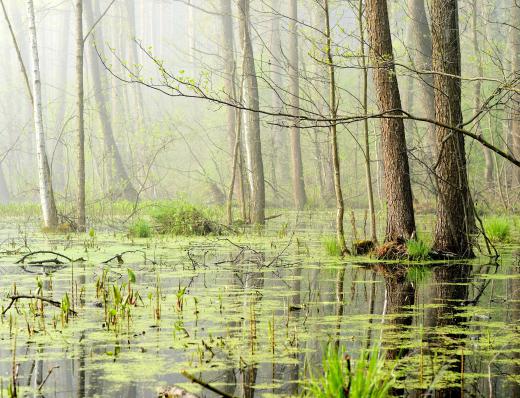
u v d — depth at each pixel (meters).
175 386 4.79
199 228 17.16
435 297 8.48
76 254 12.86
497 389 4.95
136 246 14.29
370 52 11.84
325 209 29.36
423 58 21.30
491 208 22.77
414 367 5.49
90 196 28.64
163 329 6.73
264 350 5.95
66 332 6.62
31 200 34.88
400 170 12.27
